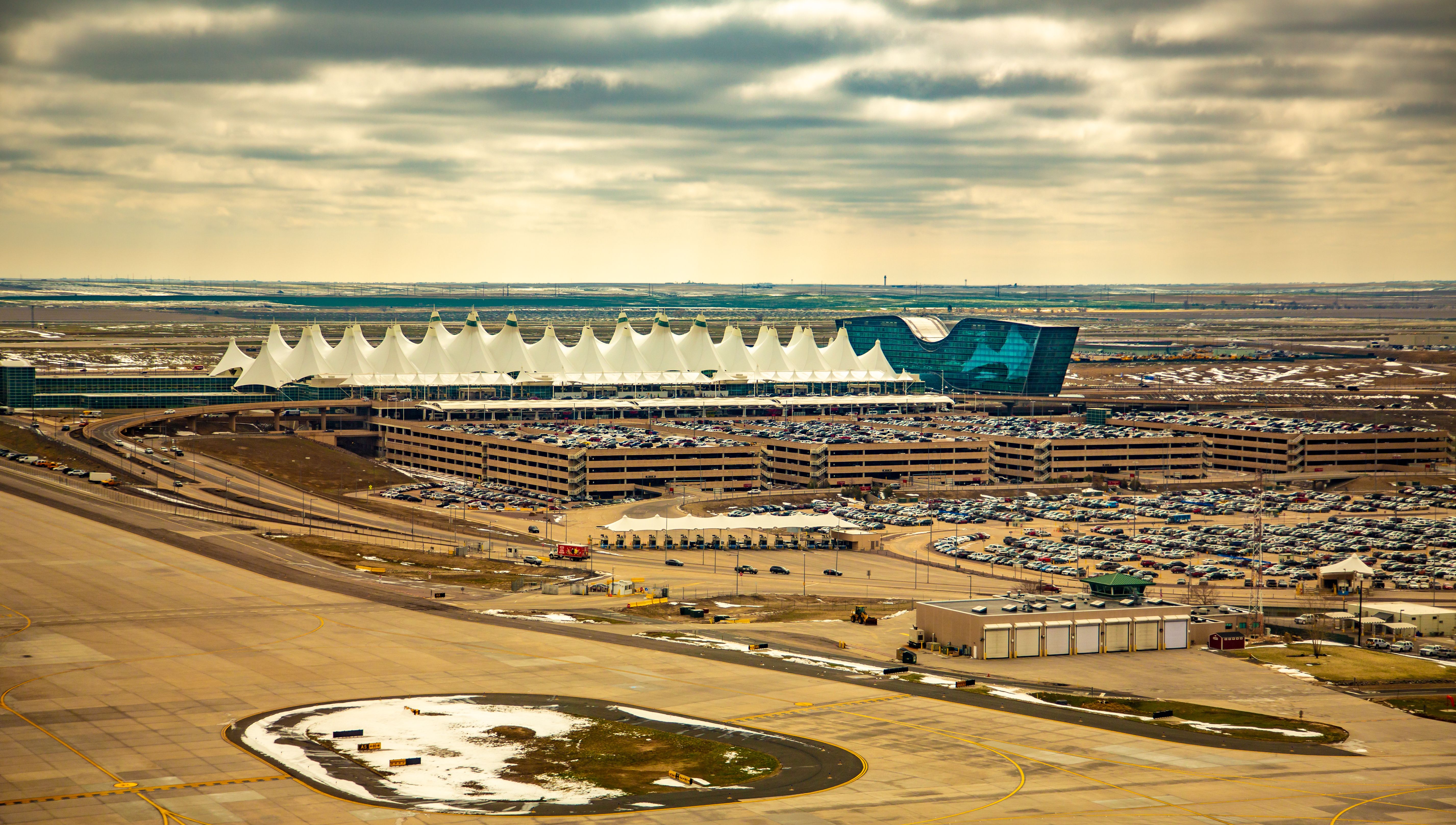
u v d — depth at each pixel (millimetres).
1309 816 108125
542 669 154625
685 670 155500
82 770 115062
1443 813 109312
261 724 130000
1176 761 122562
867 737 128500
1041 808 108375
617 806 107625
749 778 115438
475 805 107750
